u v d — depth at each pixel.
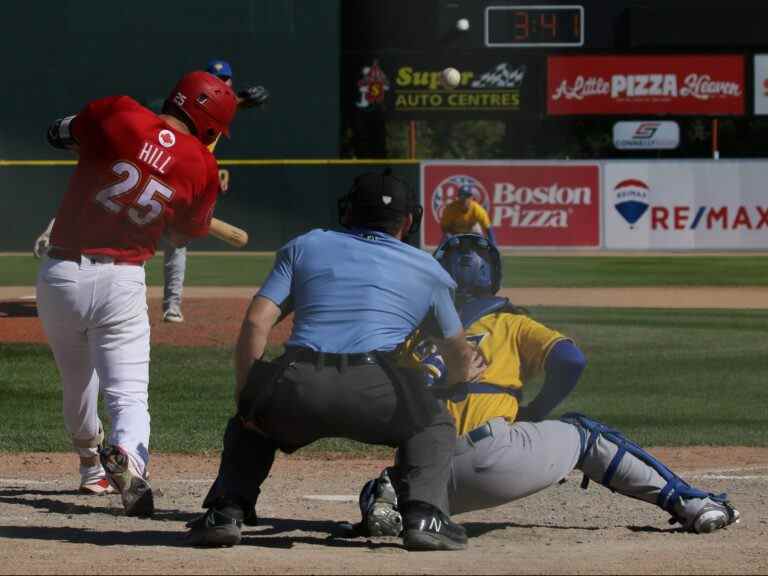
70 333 18.58
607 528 18.08
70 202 18.12
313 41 102.56
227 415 32.41
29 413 32.56
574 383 16.31
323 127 102.94
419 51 102.62
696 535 17.22
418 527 15.27
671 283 74.44
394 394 14.83
